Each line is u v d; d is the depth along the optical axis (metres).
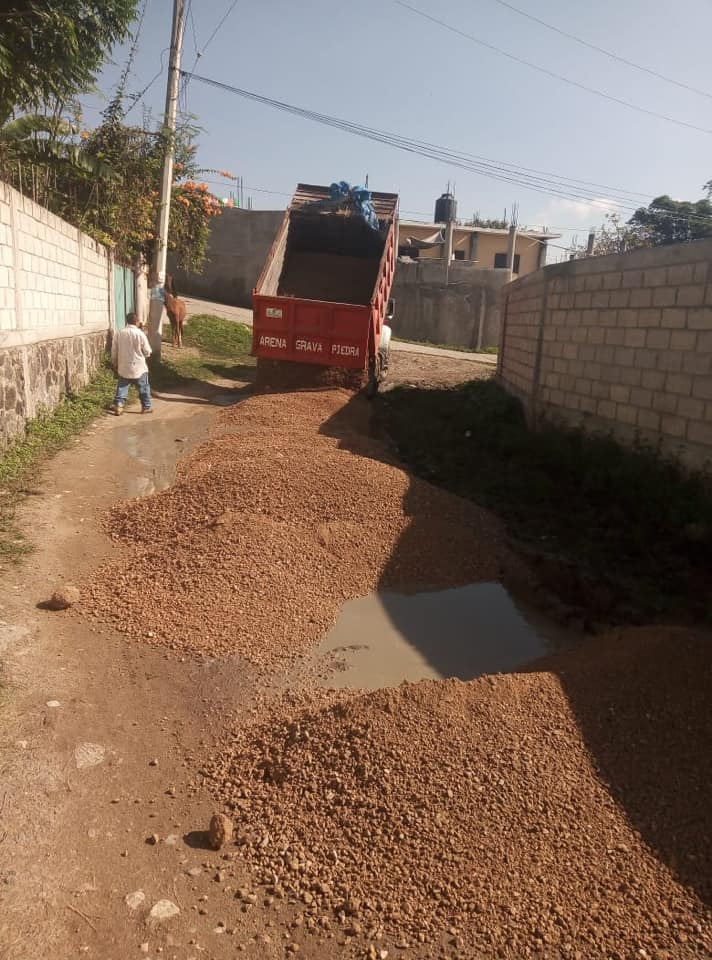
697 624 5.43
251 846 3.07
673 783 3.22
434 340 31.52
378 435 11.77
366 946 2.58
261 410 11.73
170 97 15.68
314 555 6.06
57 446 9.05
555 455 9.80
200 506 6.79
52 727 3.76
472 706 3.64
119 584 5.52
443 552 6.44
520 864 2.81
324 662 4.68
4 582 5.31
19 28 10.13
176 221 20.48
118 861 2.97
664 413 8.30
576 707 3.75
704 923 2.59
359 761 3.35
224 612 5.13
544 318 11.75
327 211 15.52
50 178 14.79
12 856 2.92
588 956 2.48
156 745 3.76
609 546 6.97
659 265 8.36
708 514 7.00
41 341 9.79
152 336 16.17
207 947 2.60
